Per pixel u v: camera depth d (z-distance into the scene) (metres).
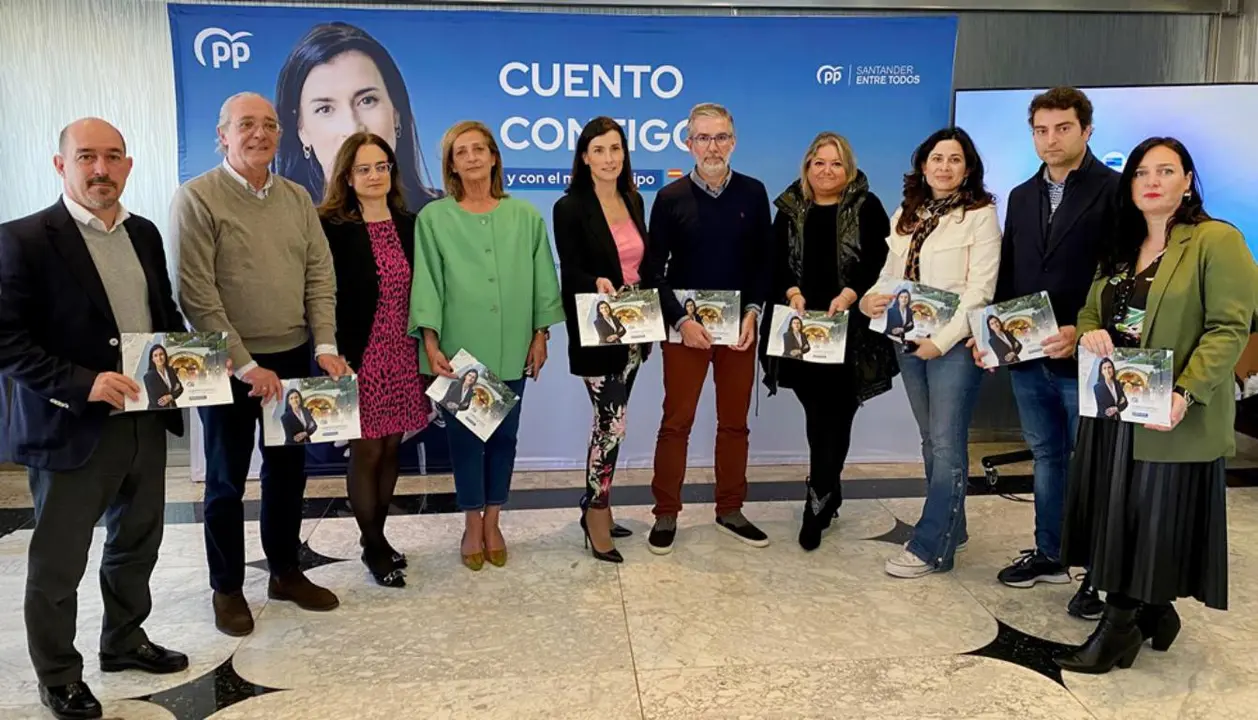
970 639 2.49
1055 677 2.29
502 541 3.02
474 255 2.76
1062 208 2.60
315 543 3.21
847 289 2.97
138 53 3.85
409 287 2.74
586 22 3.79
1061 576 2.85
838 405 3.07
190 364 2.13
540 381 4.02
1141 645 2.40
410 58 3.75
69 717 2.08
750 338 3.02
